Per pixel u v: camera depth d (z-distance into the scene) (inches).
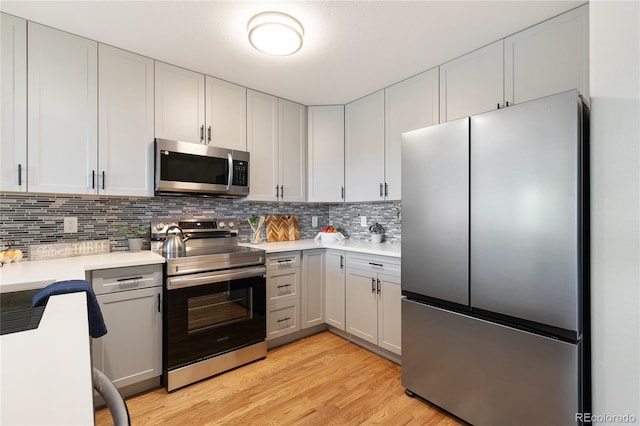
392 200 108.5
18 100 69.9
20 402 17.2
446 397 69.3
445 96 91.4
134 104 85.6
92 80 79.2
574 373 51.3
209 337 85.5
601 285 24.8
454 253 66.9
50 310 35.2
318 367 91.9
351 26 73.1
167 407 72.8
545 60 71.8
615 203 23.9
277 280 104.0
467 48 83.7
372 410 72.2
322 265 116.3
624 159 23.2
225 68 94.9
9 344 25.5
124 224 93.8
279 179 118.1
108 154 81.6
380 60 89.9
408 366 76.9
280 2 64.6
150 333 78.4
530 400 56.4
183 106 94.0
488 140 61.3
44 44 72.9
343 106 126.5
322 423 67.9
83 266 67.7
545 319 53.9
